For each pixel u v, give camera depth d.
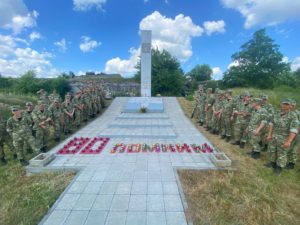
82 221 3.28
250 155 6.20
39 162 5.30
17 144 5.62
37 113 6.52
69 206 3.66
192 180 4.62
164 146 6.92
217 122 8.49
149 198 3.89
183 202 3.77
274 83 33.09
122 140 7.84
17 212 3.63
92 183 4.45
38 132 6.41
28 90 27.12
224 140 7.80
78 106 9.82
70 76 38.00
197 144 7.29
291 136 4.74
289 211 3.68
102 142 7.50
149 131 8.98
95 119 11.89
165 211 3.52
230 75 36.31
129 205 3.67
